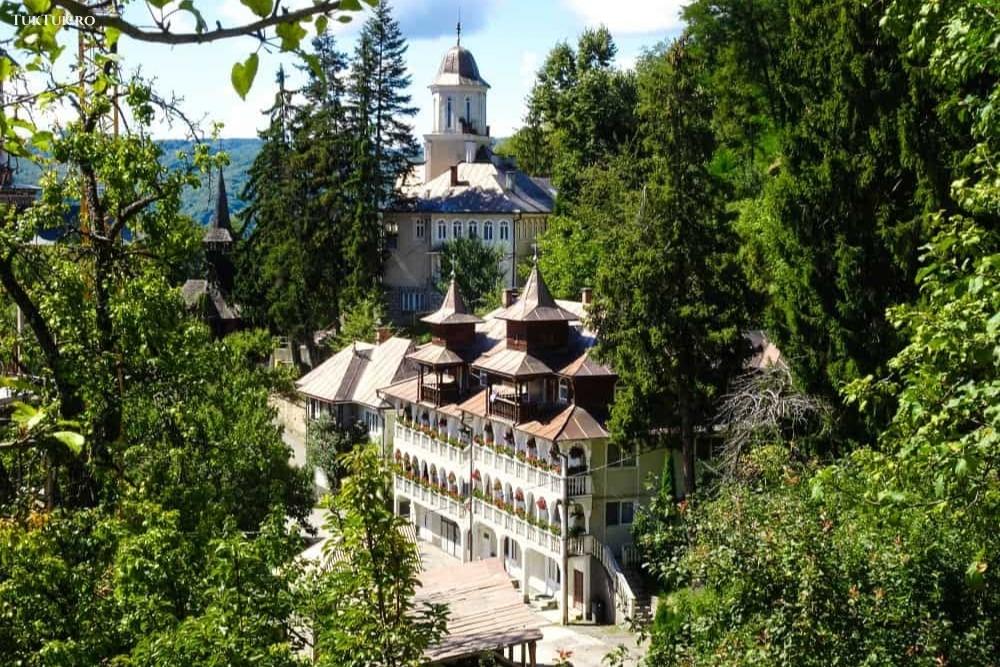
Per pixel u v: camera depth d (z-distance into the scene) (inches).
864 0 805.2
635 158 3016.7
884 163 1501.0
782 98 1704.0
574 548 2027.6
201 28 198.2
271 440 1510.8
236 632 631.8
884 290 1501.0
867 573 613.3
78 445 241.3
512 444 2255.2
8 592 671.8
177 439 1127.0
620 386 2022.6
